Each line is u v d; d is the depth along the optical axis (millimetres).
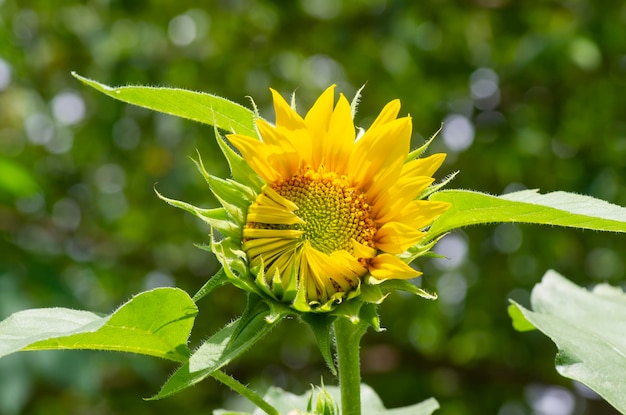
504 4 7719
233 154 2326
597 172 7402
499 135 7820
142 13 8414
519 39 7848
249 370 8180
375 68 8117
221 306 8273
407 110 8016
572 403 8117
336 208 2324
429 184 2262
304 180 2357
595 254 7992
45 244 7109
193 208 2264
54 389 7699
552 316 2898
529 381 7863
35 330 2229
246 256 2248
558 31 6820
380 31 7387
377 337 8055
